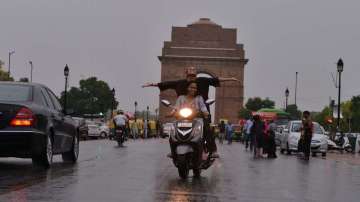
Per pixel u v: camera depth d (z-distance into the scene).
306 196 11.95
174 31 113.31
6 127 14.93
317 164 23.78
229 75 112.56
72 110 18.48
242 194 11.84
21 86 16.17
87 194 11.04
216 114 111.25
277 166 21.25
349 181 15.73
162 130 77.88
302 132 28.81
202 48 112.81
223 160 24.11
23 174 14.46
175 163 14.65
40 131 15.47
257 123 30.50
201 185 13.25
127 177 14.48
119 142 35.31
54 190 11.41
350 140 48.44
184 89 15.39
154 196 11.08
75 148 19.38
